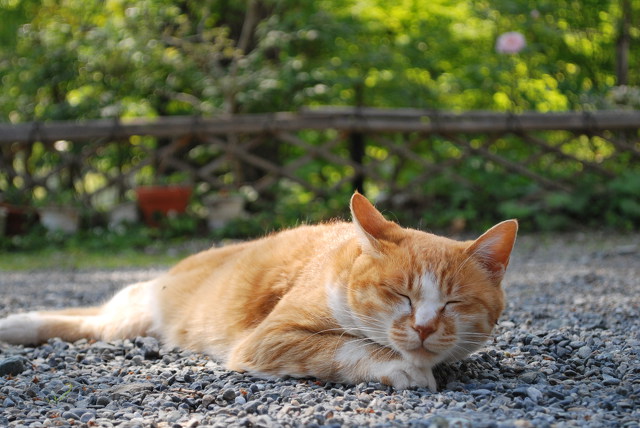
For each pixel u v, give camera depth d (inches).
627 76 560.7
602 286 233.3
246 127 426.6
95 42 452.8
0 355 150.9
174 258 351.3
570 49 555.8
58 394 122.2
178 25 494.6
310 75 466.0
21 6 533.3
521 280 253.3
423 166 472.4
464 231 420.8
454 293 117.4
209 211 419.5
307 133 532.7
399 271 117.5
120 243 387.5
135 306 163.9
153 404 113.3
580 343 149.5
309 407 107.8
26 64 479.8
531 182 452.8
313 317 125.3
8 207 392.5
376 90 518.3
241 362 129.1
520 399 113.0
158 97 494.9
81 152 435.8
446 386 122.3
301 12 469.7
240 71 468.1
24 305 227.9
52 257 362.6
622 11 541.0
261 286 141.6
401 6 511.5
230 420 103.7
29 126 413.1
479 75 495.2
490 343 153.5
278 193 459.2
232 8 494.0
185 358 144.7
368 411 105.3
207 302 150.6
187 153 473.1
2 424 105.3
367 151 567.8
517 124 436.8
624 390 117.1
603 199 424.8
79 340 164.1
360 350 121.5
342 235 140.9
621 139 465.1
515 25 514.3
